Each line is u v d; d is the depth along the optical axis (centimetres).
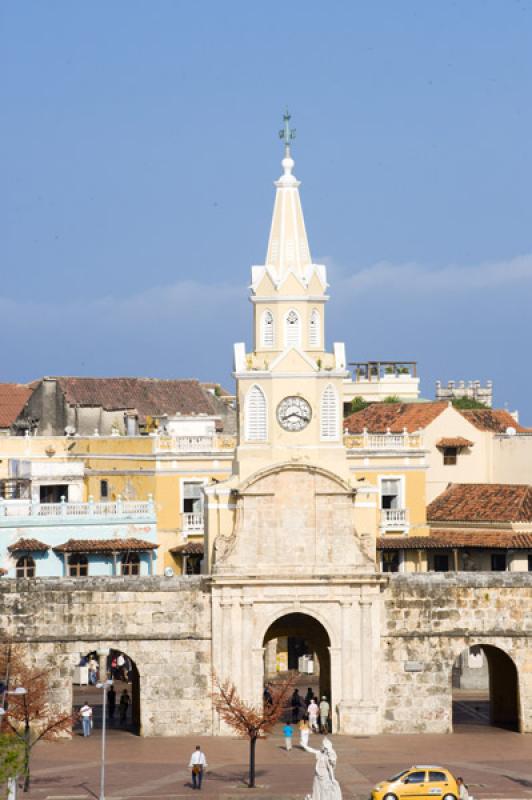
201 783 11512
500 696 13800
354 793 11319
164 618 13275
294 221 13762
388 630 13412
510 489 16725
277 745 12925
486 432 18475
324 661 13850
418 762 12281
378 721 13375
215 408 19862
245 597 13288
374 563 13362
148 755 12550
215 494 13462
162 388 19738
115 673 15800
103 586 13225
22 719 12181
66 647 13175
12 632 13138
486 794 11256
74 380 19250
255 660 13275
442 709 13412
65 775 11869
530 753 12619
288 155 13838
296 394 13538
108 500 16738
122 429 18475
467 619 13438
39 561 15625
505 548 15838
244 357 13612
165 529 16138
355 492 13400
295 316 13638
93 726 13750
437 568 16200
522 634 13425
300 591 13325
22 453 17275
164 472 16175
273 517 13350
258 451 13538
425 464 16675
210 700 13275
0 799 10912
